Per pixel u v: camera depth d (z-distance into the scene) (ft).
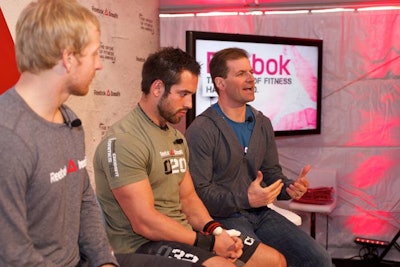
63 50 4.13
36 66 4.11
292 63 12.17
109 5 9.59
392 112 12.34
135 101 10.80
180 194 7.00
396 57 12.16
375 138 12.48
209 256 5.91
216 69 8.21
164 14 12.82
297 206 11.51
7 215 3.82
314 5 12.21
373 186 12.57
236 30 12.67
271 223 8.13
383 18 12.10
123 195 6.02
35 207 4.09
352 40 12.32
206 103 11.30
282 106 12.21
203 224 6.89
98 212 5.11
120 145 6.10
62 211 4.33
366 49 12.28
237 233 6.75
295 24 12.48
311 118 12.52
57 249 4.39
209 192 7.59
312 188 12.45
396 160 12.41
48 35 4.05
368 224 12.65
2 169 3.76
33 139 3.97
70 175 4.46
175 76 6.38
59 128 4.31
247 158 8.15
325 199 11.57
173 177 6.60
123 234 6.34
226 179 8.04
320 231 12.88
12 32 6.93
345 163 12.69
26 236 3.95
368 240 12.44
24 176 3.87
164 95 6.41
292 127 12.35
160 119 6.57
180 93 6.45
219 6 12.52
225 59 8.12
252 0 12.42
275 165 8.76
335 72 12.53
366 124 12.49
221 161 7.90
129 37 10.43
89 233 4.91
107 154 6.15
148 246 6.12
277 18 12.51
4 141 3.78
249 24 12.61
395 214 12.49
